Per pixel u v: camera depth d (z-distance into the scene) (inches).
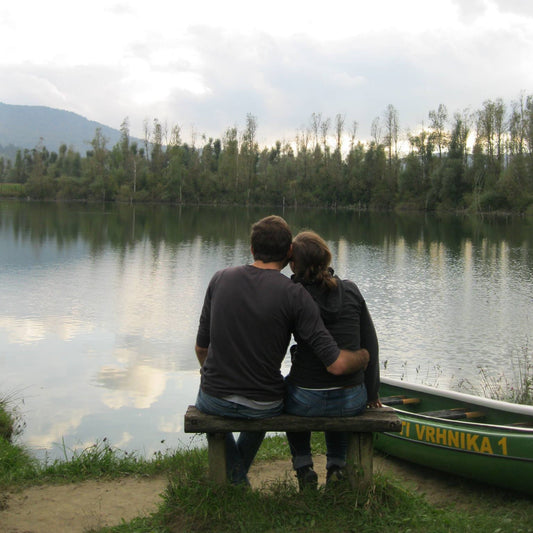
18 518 147.1
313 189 3503.9
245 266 128.0
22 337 454.9
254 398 123.3
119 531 130.8
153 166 3946.9
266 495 133.2
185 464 171.2
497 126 2864.2
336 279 129.8
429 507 137.3
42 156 4953.3
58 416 287.7
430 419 182.5
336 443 141.8
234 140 3705.7
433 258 1095.6
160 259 992.2
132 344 440.8
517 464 159.9
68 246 1175.0
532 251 1230.9
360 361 124.7
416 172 3191.4
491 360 428.5
